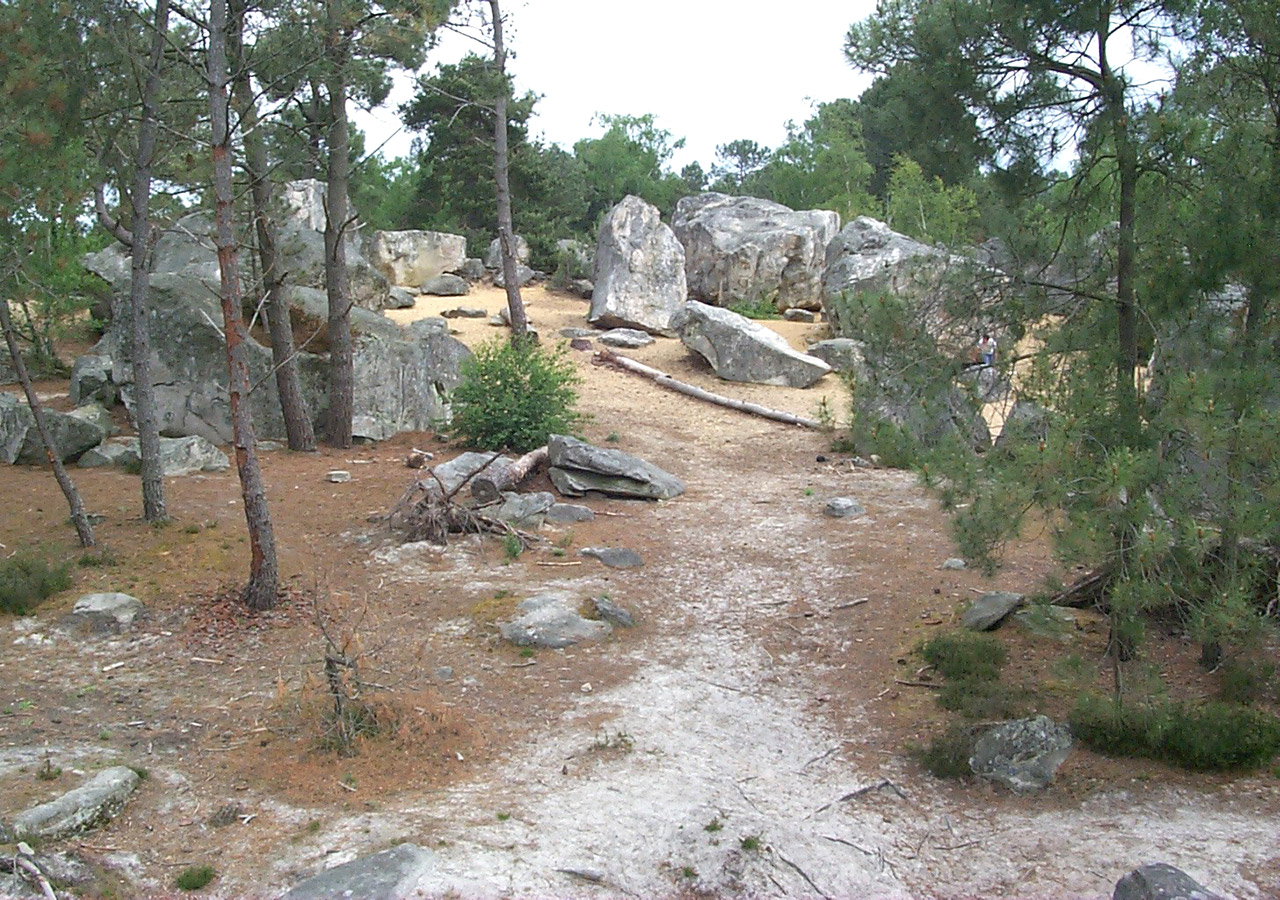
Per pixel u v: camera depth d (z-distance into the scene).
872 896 6.10
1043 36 8.55
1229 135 8.00
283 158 15.34
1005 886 6.20
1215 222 7.79
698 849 6.38
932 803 7.27
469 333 24.52
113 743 7.64
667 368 23.56
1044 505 7.36
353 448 17.03
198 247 22.02
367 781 7.16
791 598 11.30
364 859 5.97
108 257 23.59
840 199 45.94
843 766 7.82
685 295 27.00
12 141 9.87
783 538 13.23
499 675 9.25
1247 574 7.64
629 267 26.22
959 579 11.38
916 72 9.24
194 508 12.88
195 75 12.80
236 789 6.99
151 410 12.06
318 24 12.03
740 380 22.80
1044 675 9.02
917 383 9.05
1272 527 6.96
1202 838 6.52
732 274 28.75
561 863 6.15
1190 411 6.98
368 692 8.27
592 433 18.62
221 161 9.78
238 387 10.09
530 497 13.76
